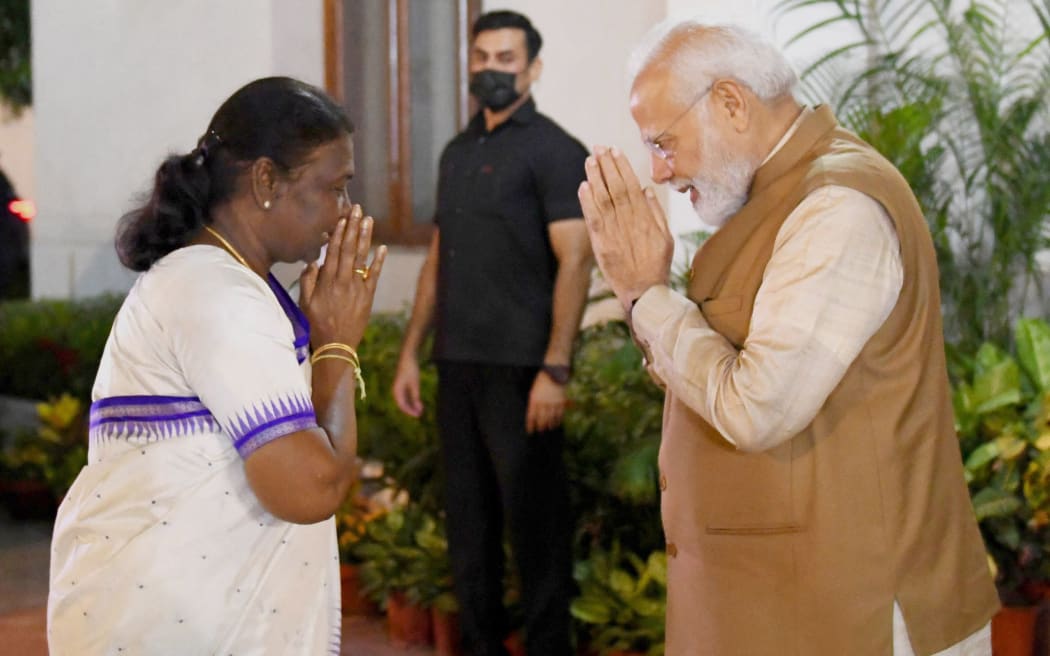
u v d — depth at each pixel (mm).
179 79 7438
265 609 1870
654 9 5266
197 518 1824
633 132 5363
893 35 4418
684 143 2137
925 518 2068
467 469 3646
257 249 1940
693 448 2188
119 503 1836
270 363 1798
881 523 2031
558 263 3533
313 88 1967
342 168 1944
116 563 1819
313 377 1986
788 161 2107
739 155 2125
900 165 3938
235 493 1844
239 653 1852
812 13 4527
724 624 2143
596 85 5477
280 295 1979
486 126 3654
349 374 1994
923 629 2055
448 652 4105
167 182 1913
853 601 2029
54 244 8242
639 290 2182
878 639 2027
